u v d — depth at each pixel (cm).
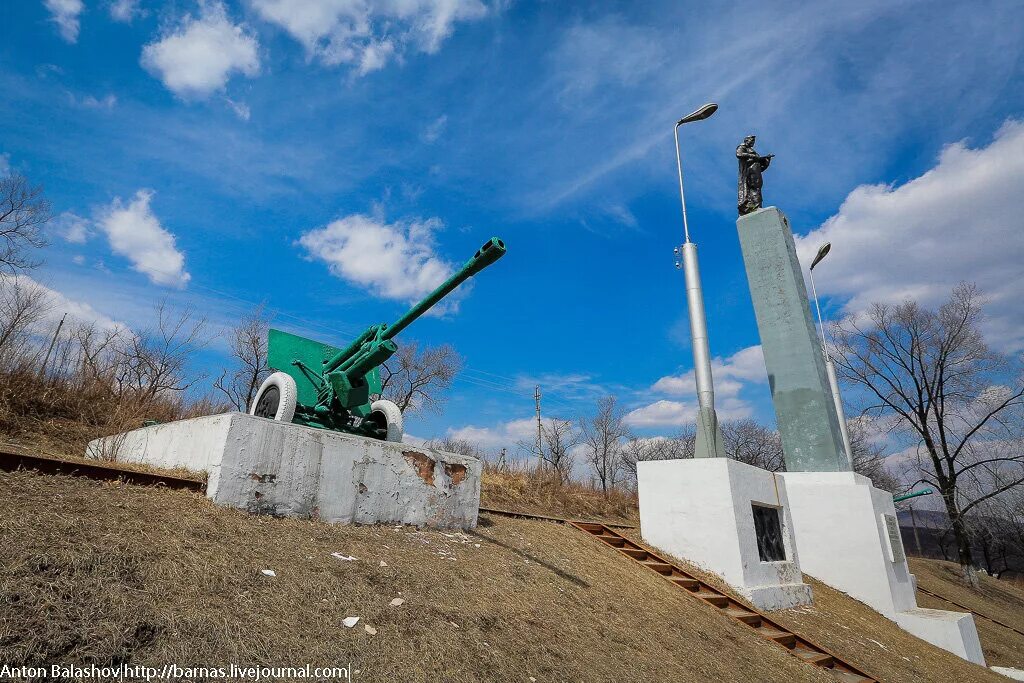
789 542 1027
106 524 382
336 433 601
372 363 733
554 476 1505
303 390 792
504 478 1438
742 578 852
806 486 1211
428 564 520
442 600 439
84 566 321
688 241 1150
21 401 895
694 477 939
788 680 572
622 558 838
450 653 360
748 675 543
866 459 3509
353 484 603
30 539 329
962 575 2256
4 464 430
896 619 1054
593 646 464
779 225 1468
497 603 477
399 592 429
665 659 498
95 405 1014
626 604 619
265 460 535
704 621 671
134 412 1032
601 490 1672
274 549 437
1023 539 3189
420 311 679
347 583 414
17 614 265
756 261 1480
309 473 566
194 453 562
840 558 1138
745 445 3853
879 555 1099
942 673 835
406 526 640
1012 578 3869
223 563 381
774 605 877
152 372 1292
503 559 625
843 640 827
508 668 371
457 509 707
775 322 1424
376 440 639
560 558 715
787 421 1353
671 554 934
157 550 367
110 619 285
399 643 352
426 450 689
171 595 324
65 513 379
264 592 362
